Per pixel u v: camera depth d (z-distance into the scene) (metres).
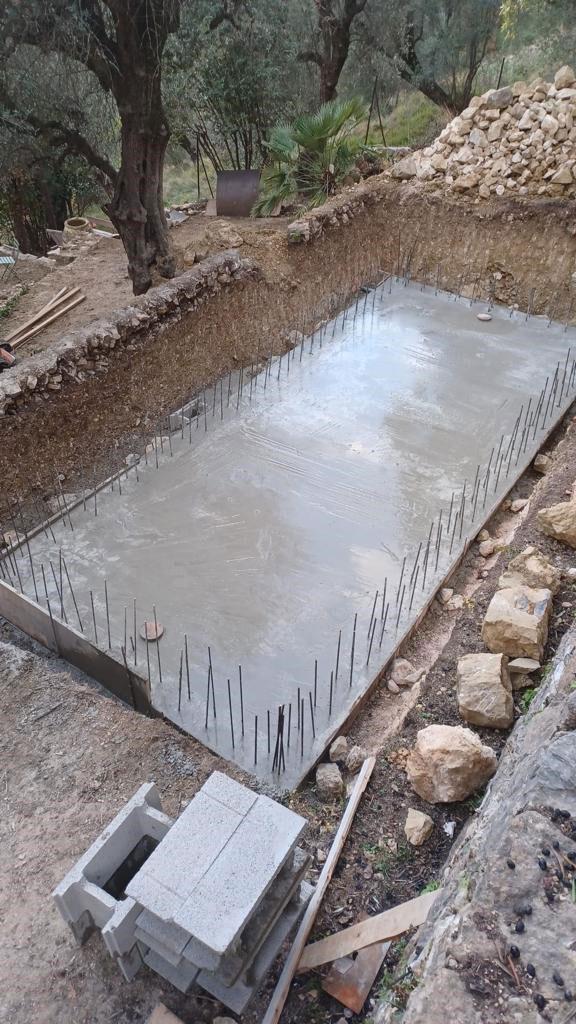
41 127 13.65
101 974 4.80
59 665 8.01
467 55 20.14
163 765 6.23
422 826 5.80
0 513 9.51
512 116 14.59
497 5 18.17
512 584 7.70
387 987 4.68
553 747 4.36
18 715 6.68
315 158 16.91
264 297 13.33
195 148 21.64
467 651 7.46
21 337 13.36
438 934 4.02
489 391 11.90
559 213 14.07
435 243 15.30
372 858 5.77
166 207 19.73
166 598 8.45
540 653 6.98
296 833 4.13
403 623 8.14
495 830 4.46
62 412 10.24
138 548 9.09
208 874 3.95
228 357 12.51
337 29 17.66
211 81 17.88
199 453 10.59
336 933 5.14
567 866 3.75
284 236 14.16
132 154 12.60
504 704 6.53
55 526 9.40
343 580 8.64
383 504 9.70
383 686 7.71
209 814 4.21
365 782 6.32
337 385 12.09
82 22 10.73
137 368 11.20
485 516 9.48
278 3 16.70
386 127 23.03
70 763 6.23
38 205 20.61
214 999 4.67
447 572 8.73
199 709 7.29
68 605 8.37
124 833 4.70
